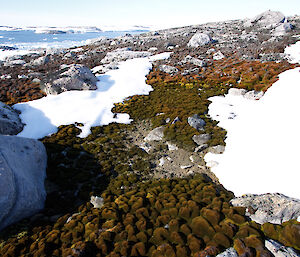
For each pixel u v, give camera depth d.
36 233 10.15
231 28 68.12
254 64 31.98
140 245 8.99
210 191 12.14
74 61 46.78
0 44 111.88
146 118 22.66
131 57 46.91
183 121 20.36
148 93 28.86
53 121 21.06
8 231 10.11
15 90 28.47
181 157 16.47
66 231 10.12
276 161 13.39
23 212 10.85
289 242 8.50
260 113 19.64
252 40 47.56
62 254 8.84
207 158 16.00
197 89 28.20
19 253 9.10
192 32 71.19
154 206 11.35
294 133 14.97
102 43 74.06
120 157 16.56
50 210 11.77
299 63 29.12
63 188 13.45
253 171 13.38
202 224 9.55
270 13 61.72
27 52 72.56
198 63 36.84
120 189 13.26
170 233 9.58
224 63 35.62
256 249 8.22
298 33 44.59
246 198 10.95
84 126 20.73
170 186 13.18
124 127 21.06
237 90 25.52
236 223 9.74
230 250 8.39
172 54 46.09
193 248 8.70
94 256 8.75
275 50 36.34
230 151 15.94
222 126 19.25
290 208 9.70
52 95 26.80
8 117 19.23
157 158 16.53
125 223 10.24
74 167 15.50
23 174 11.79
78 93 26.86
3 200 9.80
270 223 9.46
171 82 31.27
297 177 11.84
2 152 11.40
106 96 27.28
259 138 16.06
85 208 11.64
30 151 14.07
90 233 9.81
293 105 18.31
